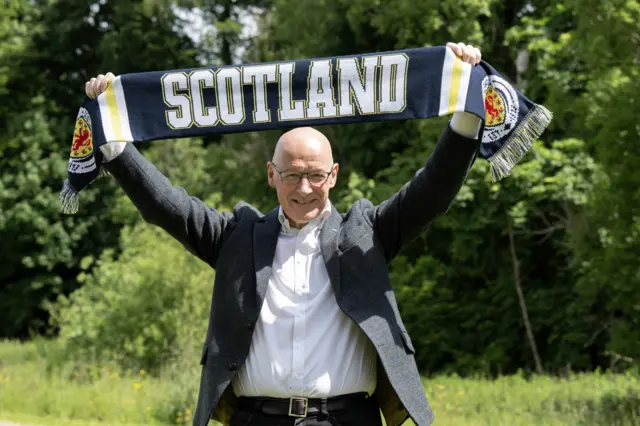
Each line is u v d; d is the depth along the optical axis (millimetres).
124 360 13930
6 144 25234
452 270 17953
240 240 3795
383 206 3783
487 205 16266
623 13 9609
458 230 16844
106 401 10820
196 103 3820
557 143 15562
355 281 3633
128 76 3814
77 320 15031
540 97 16578
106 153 3746
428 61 3703
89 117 3805
